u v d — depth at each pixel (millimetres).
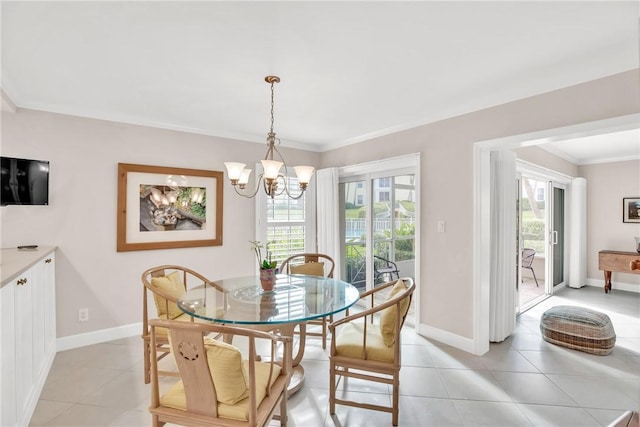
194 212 3652
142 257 3354
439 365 2686
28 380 1997
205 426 1391
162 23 1679
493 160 3121
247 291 2432
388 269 3979
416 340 3197
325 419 1997
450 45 1909
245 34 1788
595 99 2186
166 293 2451
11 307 1694
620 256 5023
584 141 4332
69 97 2725
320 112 3137
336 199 4312
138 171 3297
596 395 2260
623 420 1025
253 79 2379
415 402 2168
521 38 1836
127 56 2031
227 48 1940
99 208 3111
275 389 1604
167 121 3416
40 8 1541
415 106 2965
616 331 3516
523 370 2607
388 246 3961
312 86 2508
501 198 3152
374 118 3322
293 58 2066
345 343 2051
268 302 2145
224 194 3885
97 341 3104
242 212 4016
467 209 2928
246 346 3092
